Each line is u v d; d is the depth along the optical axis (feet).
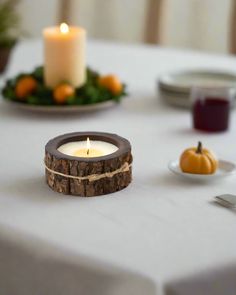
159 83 4.68
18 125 4.22
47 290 2.81
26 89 4.45
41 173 3.46
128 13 8.70
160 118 4.40
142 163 3.59
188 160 3.39
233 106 4.41
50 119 4.35
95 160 3.13
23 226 2.91
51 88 4.47
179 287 2.55
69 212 3.02
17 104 4.40
